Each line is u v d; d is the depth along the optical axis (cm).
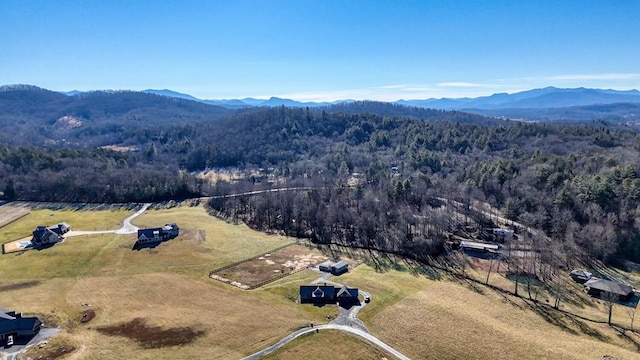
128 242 11775
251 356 6266
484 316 7762
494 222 13375
